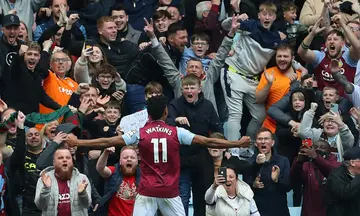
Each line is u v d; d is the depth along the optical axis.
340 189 22.08
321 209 23.25
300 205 24.88
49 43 25.19
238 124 26.09
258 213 22.56
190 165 23.39
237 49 26.44
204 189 23.44
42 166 22.31
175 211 21.20
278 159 23.44
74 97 24.45
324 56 26.34
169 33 26.45
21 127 22.34
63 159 21.94
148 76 25.88
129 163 22.72
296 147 24.86
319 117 25.08
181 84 24.31
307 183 23.25
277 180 23.25
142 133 21.08
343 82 25.42
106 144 20.94
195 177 23.53
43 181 21.81
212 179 23.36
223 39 26.00
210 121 24.17
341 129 24.06
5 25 25.31
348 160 22.20
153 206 21.14
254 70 26.34
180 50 26.45
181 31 26.39
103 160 22.61
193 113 24.06
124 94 25.33
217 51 26.83
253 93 26.22
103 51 25.78
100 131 23.92
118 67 26.38
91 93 24.36
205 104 24.19
